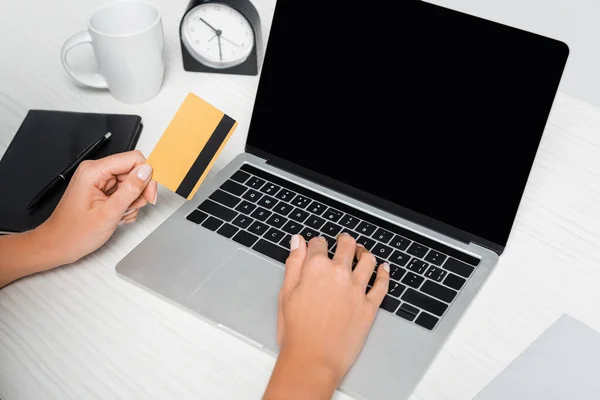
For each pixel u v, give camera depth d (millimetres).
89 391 731
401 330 777
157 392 732
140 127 1079
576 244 902
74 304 819
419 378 734
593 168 1018
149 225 928
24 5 1370
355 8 916
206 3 1118
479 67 854
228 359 765
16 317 802
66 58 1116
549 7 2453
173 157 844
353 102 933
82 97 1151
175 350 772
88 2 1382
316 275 773
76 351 769
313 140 964
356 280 787
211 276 839
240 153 1021
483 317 806
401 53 896
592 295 836
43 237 837
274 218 912
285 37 963
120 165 842
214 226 902
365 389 721
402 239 885
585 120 1098
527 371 747
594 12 2412
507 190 855
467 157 875
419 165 903
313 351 715
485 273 844
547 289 841
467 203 879
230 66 1182
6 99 1143
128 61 1067
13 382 736
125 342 779
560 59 812
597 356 763
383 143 922
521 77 834
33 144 1016
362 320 759
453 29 864
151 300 826
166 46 1252
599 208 956
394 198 918
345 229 896
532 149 837
